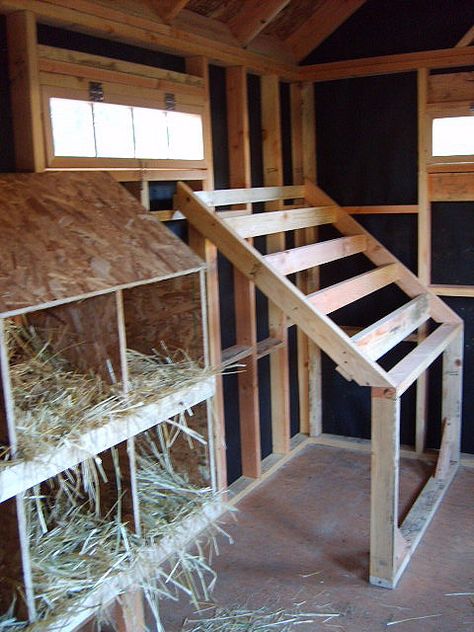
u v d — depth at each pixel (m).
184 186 3.49
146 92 3.28
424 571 3.38
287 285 3.24
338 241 4.18
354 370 3.17
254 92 4.37
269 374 4.64
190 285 2.67
